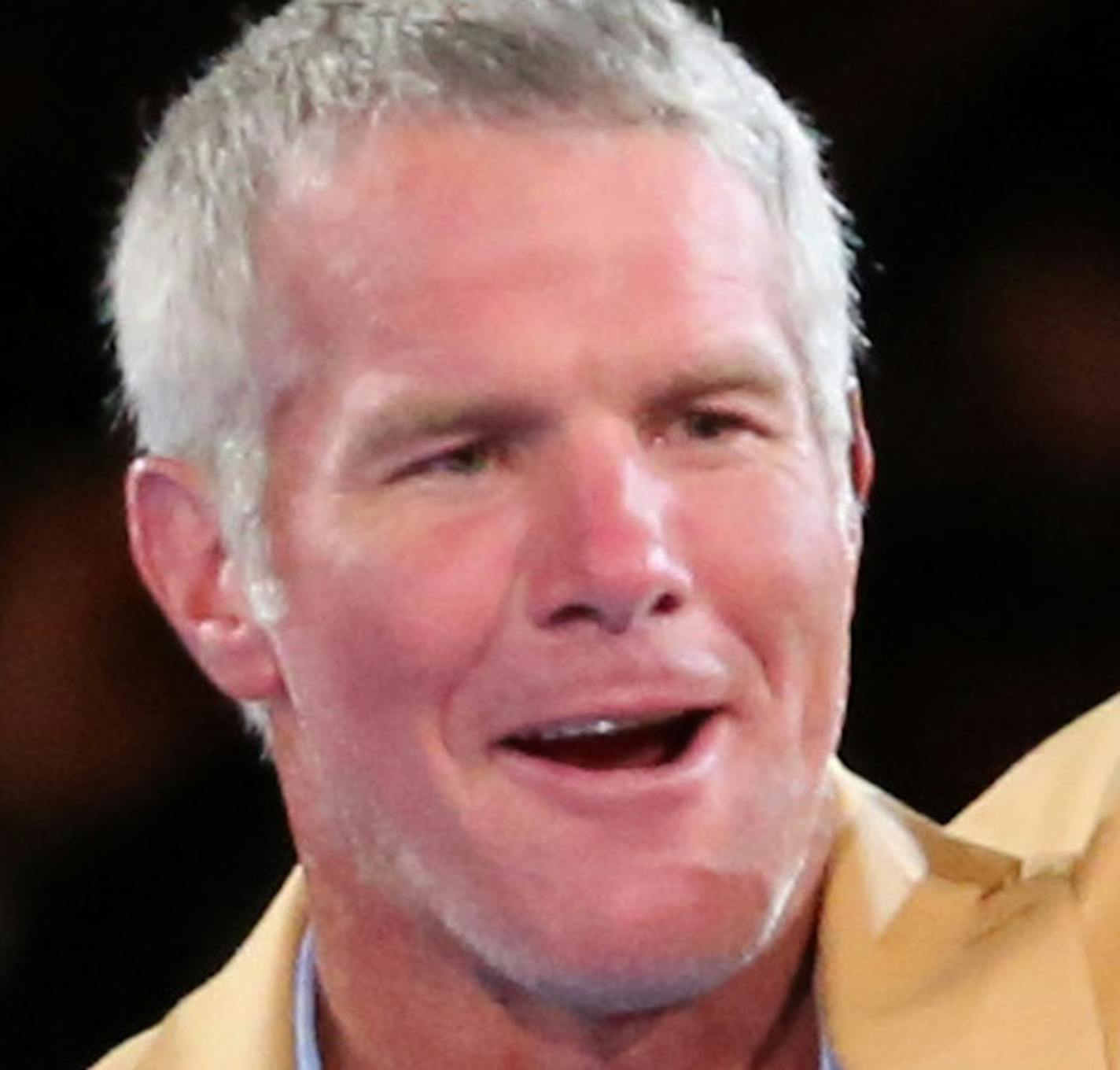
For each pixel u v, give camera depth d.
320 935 4.85
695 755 4.42
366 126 4.53
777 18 10.20
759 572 4.43
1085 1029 4.68
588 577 4.34
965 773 9.99
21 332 10.14
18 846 9.62
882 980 4.74
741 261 4.52
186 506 4.86
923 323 10.23
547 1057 4.68
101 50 10.20
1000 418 10.12
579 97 4.47
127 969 9.63
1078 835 5.46
